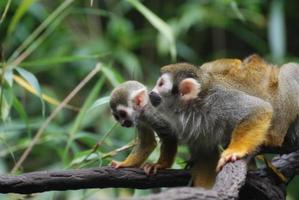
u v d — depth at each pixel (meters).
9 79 10.72
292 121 10.35
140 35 20.00
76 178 8.38
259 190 8.94
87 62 17.92
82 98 19.11
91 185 8.54
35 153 17.34
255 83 9.96
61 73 19.16
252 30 21.38
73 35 18.89
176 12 21.44
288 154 10.00
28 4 11.67
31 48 12.86
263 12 21.22
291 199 15.55
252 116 9.18
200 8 18.45
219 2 18.16
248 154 8.78
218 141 9.70
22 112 11.23
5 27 16.80
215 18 18.97
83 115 11.43
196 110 9.69
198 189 6.71
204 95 9.63
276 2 17.47
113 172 8.71
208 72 9.85
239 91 9.62
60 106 11.56
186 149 11.11
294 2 21.94
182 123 9.79
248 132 9.05
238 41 22.56
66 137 12.50
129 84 10.79
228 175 7.80
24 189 8.09
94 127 17.62
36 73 19.50
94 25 19.84
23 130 14.26
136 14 22.34
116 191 13.96
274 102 9.95
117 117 10.58
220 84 9.70
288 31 22.12
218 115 9.53
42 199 11.63
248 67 10.14
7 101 11.11
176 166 10.63
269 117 9.20
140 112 10.09
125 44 18.38
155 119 9.86
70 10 15.52
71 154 14.34
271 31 17.16
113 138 15.90
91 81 19.28
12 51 17.23
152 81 18.72
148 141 10.08
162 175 9.12
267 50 21.17
